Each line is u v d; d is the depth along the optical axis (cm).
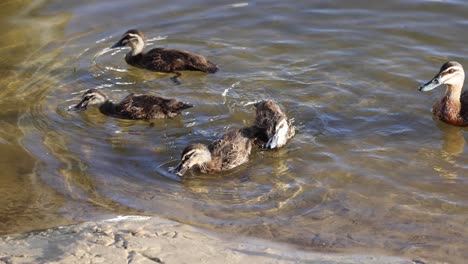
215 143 1580
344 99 1781
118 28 2125
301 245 1233
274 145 1578
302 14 2164
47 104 1772
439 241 1253
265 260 1128
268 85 1847
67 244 1151
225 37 2067
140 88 1877
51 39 2075
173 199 1405
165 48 1992
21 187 1427
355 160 1545
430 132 1673
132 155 1576
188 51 1989
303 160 1552
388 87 1827
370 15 2145
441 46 1989
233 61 1955
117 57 2025
